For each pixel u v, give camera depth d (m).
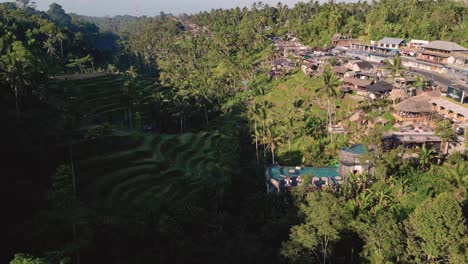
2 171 65.62
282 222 56.19
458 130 74.12
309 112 110.88
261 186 81.44
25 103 89.38
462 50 126.69
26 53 100.44
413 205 57.75
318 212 47.47
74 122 93.88
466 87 97.44
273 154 89.62
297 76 141.62
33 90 91.94
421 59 133.50
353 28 185.75
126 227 56.06
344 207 52.81
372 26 175.25
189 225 60.44
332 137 93.88
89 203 65.75
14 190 62.56
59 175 57.47
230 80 167.00
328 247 46.53
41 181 68.38
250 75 161.38
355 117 96.69
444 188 56.72
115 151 86.50
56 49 183.50
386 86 104.81
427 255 39.47
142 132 106.38
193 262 52.97
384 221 44.22
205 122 138.25
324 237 46.50
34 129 80.31
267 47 193.75
